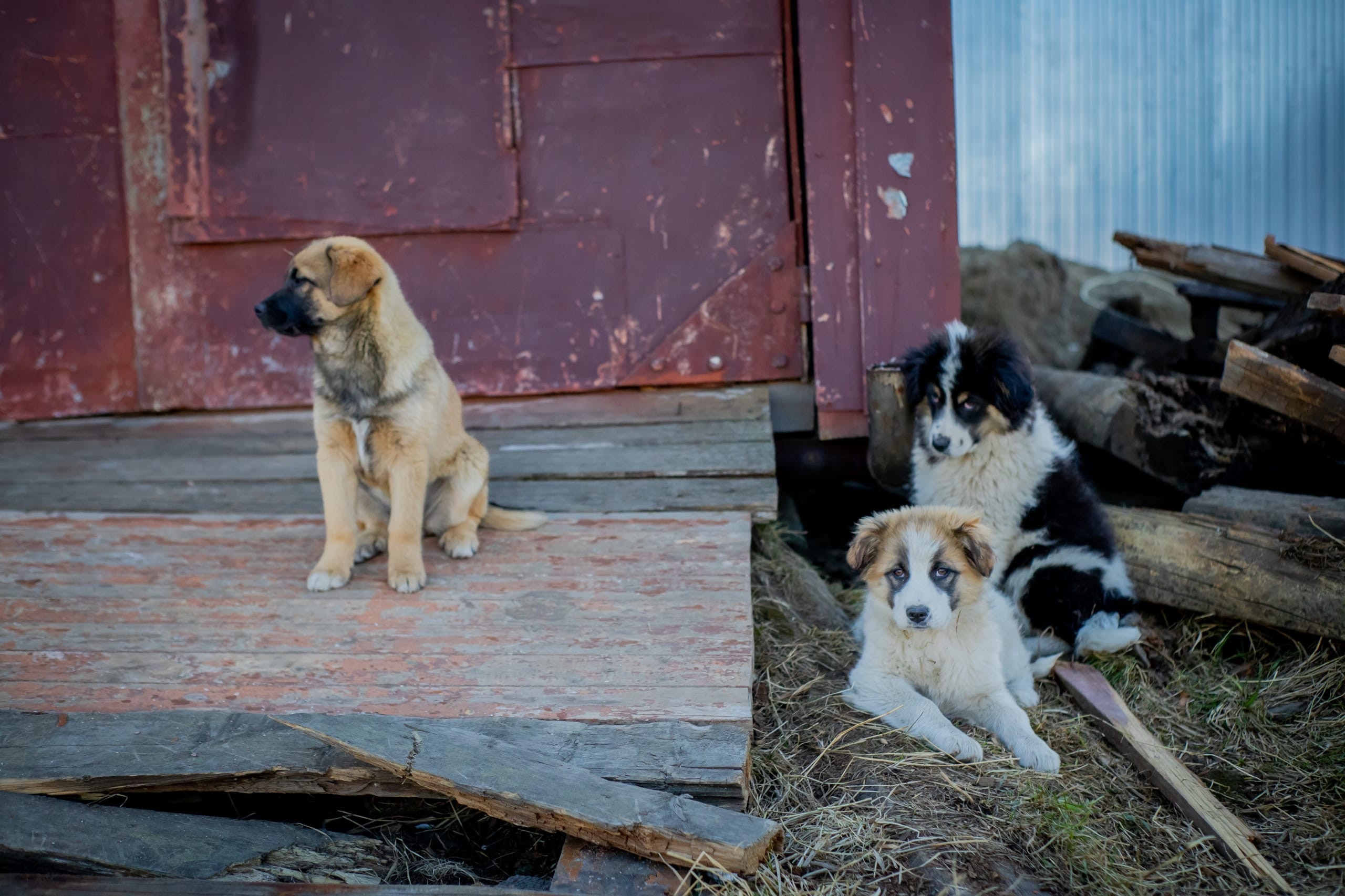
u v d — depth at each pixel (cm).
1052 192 1062
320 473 392
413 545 390
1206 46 1022
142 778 271
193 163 545
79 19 546
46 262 561
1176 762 316
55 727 286
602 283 554
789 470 567
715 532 425
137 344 565
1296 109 1012
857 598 478
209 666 323
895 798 286
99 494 479
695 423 516
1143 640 404
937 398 424
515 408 552
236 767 271
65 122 552
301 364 563
